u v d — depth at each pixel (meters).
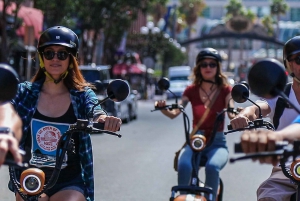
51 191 6.48
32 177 5.90
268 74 4.05
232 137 25.78
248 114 6.28
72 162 6.58
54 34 6.61
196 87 9.82
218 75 9.77
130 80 68.69
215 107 9.66
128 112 35.38
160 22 128.12
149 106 56.53
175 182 15.13
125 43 69.88
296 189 6.39
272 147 3.98
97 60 55.19
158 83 9.26
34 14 36.03
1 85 3.87
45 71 6.71
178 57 102.81
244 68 133.88
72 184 6.53
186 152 8.96
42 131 6.61
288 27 197.25
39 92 6.66
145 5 48.00
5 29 29.42
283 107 6.33
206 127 9.62
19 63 36.47
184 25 132.00
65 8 35.19
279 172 6.56
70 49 6.69
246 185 14.91
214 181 8.70
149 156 19.89
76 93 6.71
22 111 6.61
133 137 26.33
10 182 6.63
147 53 77.62
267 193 6.42
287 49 5.64
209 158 8.95
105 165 17.66
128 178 15.49
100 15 46.31
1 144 3.56
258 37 141.62
